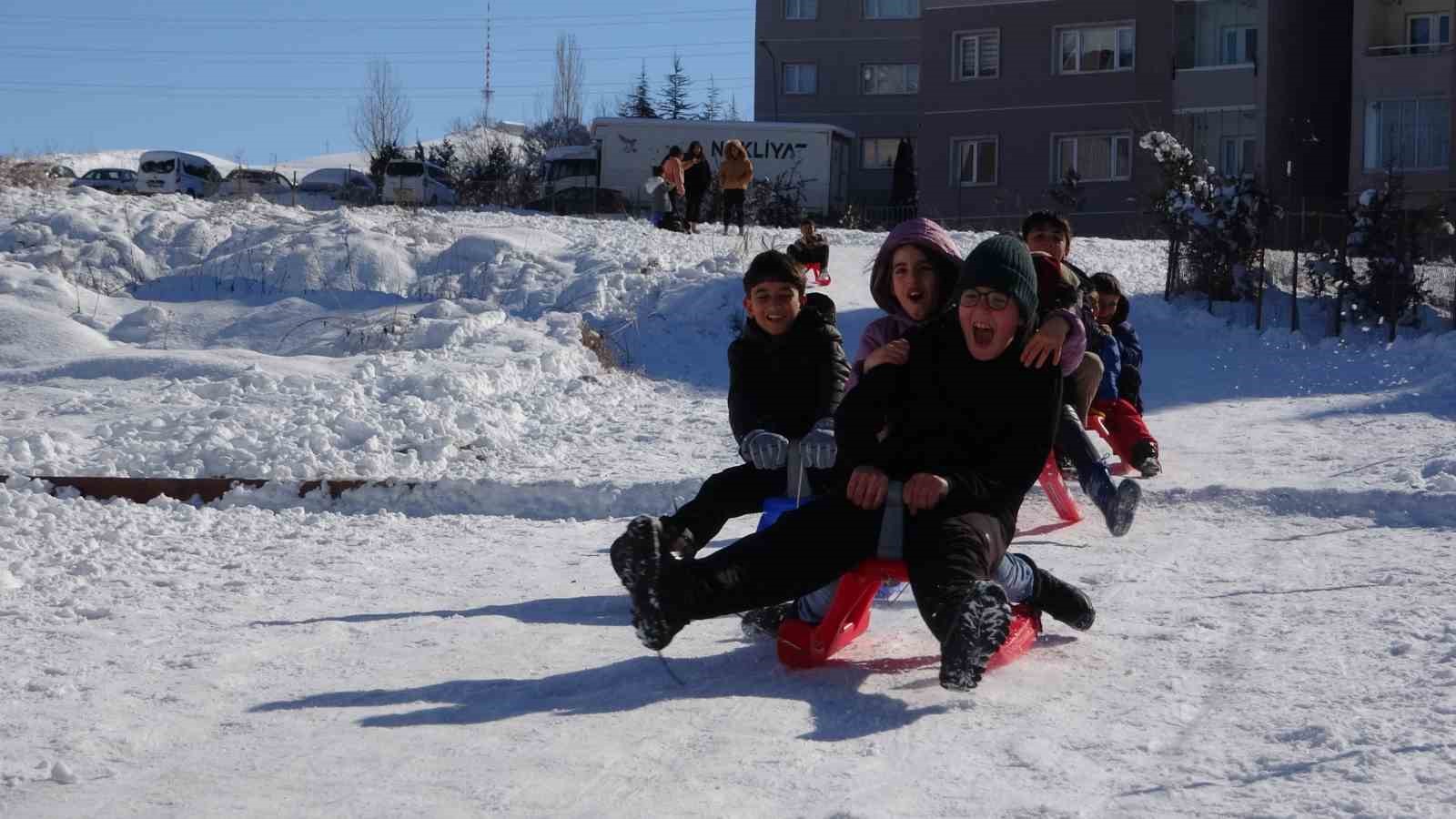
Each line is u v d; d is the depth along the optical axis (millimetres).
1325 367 16672
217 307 18609
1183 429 12234
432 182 46438
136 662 5332
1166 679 4797
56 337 16703
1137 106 45031
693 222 28219
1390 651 5051
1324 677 4742
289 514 9281
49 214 21906
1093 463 7781
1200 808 3537
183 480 9758
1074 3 45688
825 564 4785
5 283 18688
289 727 4461
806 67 60031
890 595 6344
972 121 47438
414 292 19516
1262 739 4109
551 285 19500
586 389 14461
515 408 12852
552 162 49375
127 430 11516
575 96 89688
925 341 5062
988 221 44594
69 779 3971
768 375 6363
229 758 4152
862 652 5309
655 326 18031
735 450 11383
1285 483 8742
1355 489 8352
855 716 4457
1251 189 20594
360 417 11836
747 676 4992
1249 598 6090
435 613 6230
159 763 4129
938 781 3809
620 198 47000
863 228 44750
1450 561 6707
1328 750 3959
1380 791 3588
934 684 4820
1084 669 4980
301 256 20125
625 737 4270
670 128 49031
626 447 11531
